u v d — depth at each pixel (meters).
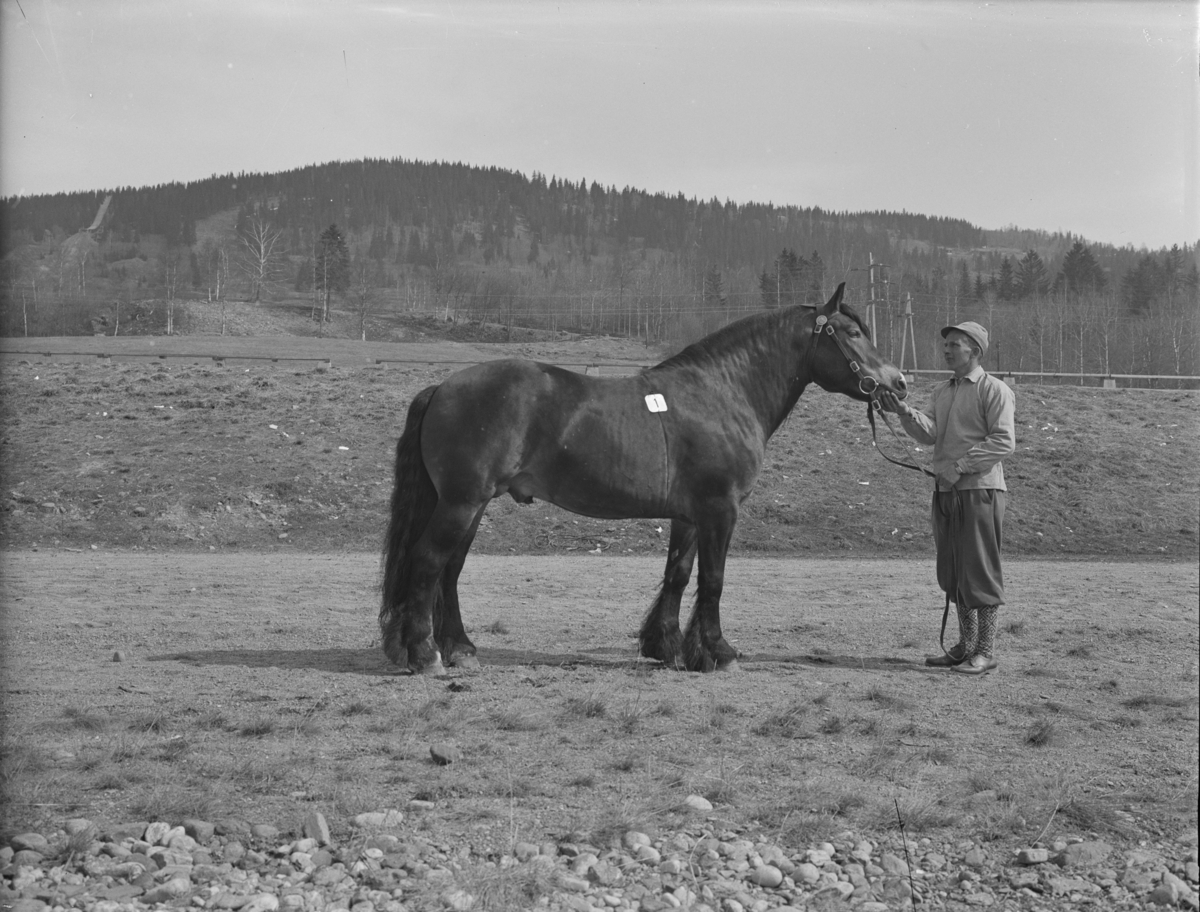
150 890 3.99
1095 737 6.25
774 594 13.15
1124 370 76.38
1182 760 5.77
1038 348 80.44
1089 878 4.30
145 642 9.12
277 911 3.85
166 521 21.81
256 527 22.12
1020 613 11.33
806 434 28.05
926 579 15.16
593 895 4.04
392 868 4.19
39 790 5.00
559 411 7.58
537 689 7.21
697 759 5.65
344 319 141.62
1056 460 26.86
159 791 4.92
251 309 142.50
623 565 17.55
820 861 4.39
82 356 40.62
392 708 6.62
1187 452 27.91
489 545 21.14
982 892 4.18
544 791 5.10
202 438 26.47
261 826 4.55
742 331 8.19
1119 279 122.38
